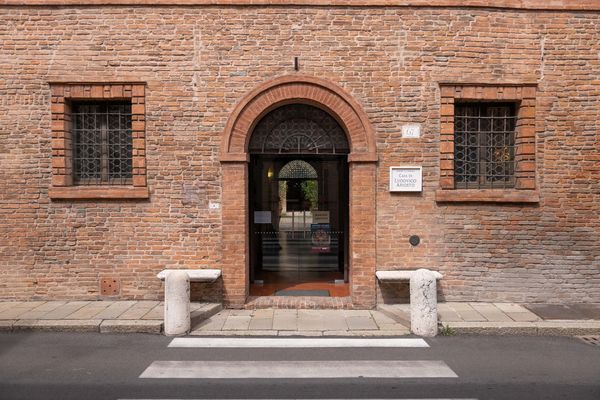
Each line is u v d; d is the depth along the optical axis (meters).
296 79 7.37
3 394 4.42
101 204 7.43
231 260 7.40
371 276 7.40
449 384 4.68
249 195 8.81
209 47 7.39
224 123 7.43
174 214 7.45
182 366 5.15
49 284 7.43
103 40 7.36
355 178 7.40
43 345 5.83
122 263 7.46
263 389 4.55
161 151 7.42
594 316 6.80
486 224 7.47
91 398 4.34
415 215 7.46
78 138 7.71
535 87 7.47
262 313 7.18
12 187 7.40
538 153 7.49
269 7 7.39
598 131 7.49
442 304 7.38
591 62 7.48
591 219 7.48
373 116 7.43
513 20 7.46
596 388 4.58
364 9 7.41
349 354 5.56
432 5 7.38
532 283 7.49
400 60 7.42
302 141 7.79
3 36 7.36
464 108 7.74
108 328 6.34
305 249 9.07
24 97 7.38
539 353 5.61
